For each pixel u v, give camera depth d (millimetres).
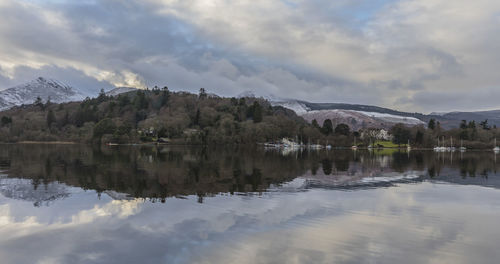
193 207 20625
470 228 16750
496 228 16766
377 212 19766
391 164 60531
